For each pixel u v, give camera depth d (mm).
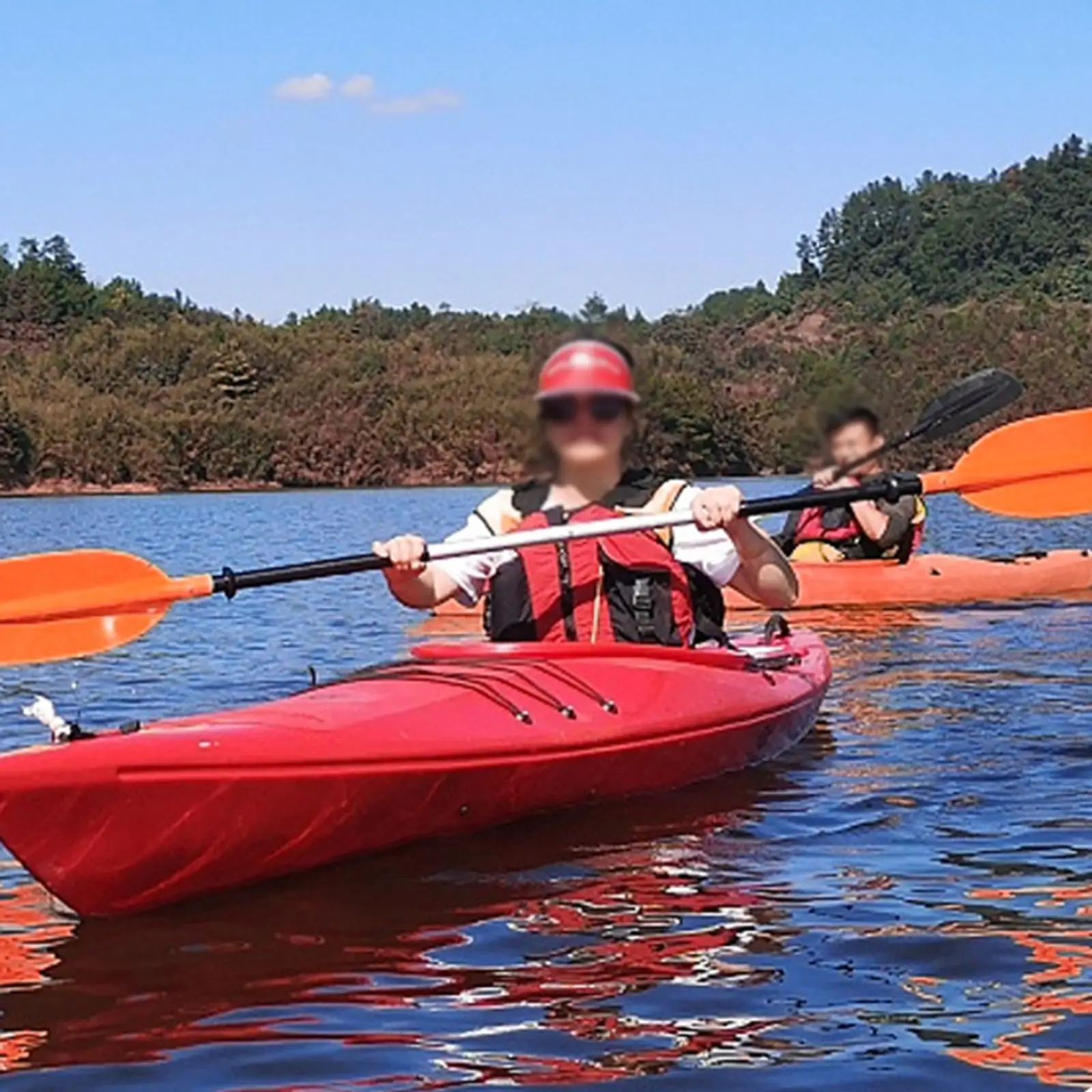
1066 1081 2621
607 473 4621
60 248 71062
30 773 3291
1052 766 4941
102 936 3432
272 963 3250
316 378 47781
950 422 5277
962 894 3617
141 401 48469
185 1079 2707
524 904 3598
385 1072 2719
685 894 3658
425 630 9180
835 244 94875
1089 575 10180
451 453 43156
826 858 3939
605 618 4762
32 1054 2818
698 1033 2857
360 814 3842
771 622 6383
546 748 4195
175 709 6453
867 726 5652
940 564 9883
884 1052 2756
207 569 15047
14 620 4301
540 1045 2820
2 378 50406
